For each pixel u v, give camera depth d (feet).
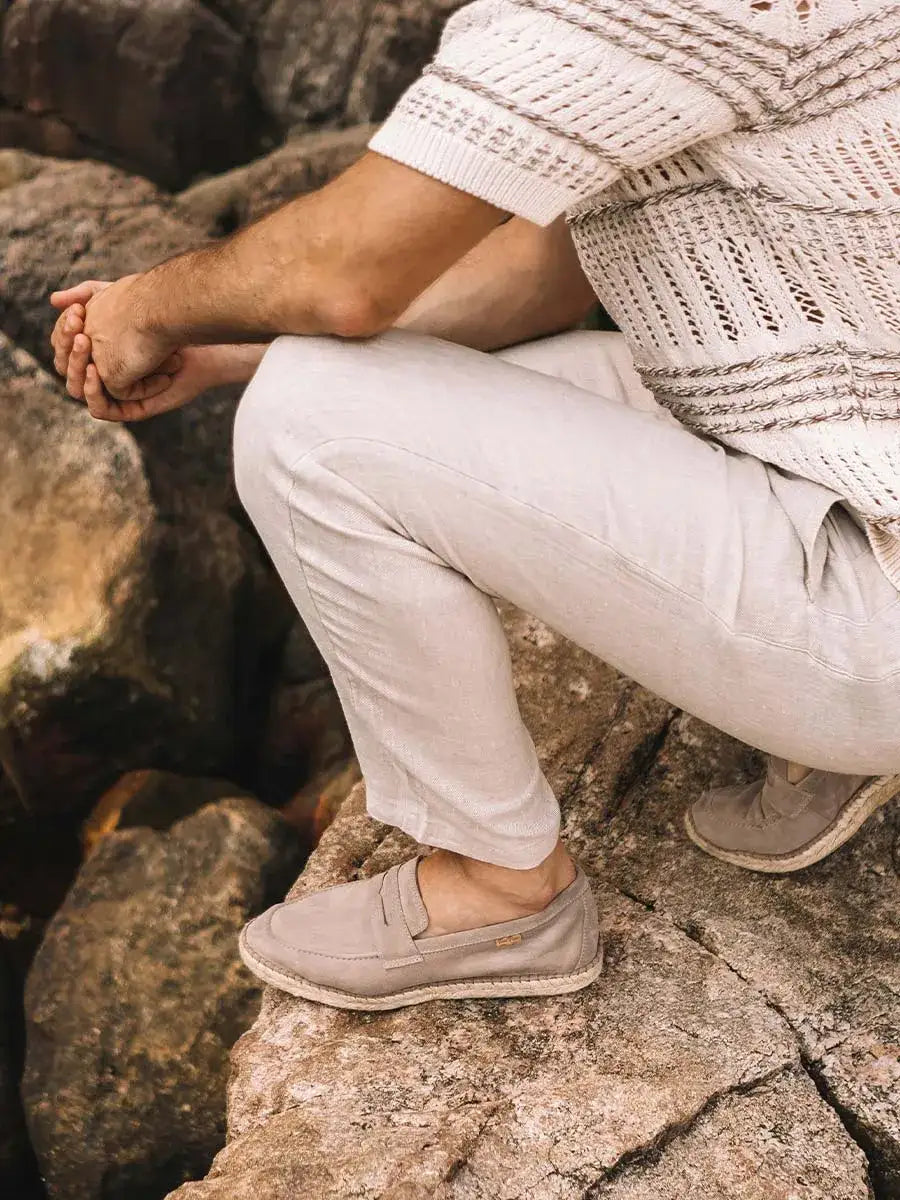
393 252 3.62
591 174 3.51
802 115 3.43
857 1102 4.45
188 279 4.15
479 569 3.99
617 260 4.05
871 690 3.91
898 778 5.04
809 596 3.87
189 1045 8.51
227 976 8.72
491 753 4.24
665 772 6.07
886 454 3.82
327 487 3.95
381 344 4.03
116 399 5.15
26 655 10.08
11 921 10.53
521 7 3.39
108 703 10.24
